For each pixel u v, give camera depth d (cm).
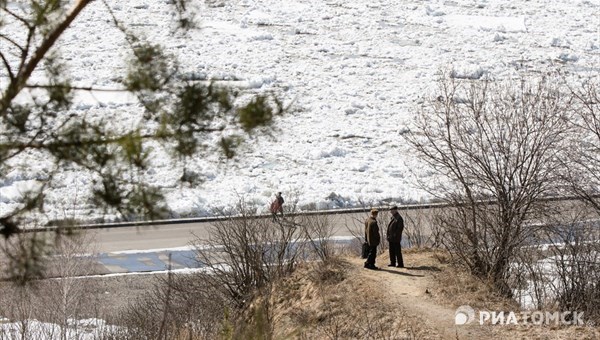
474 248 6844
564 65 18475
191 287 7594
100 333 6694
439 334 5756
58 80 2391
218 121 2388
